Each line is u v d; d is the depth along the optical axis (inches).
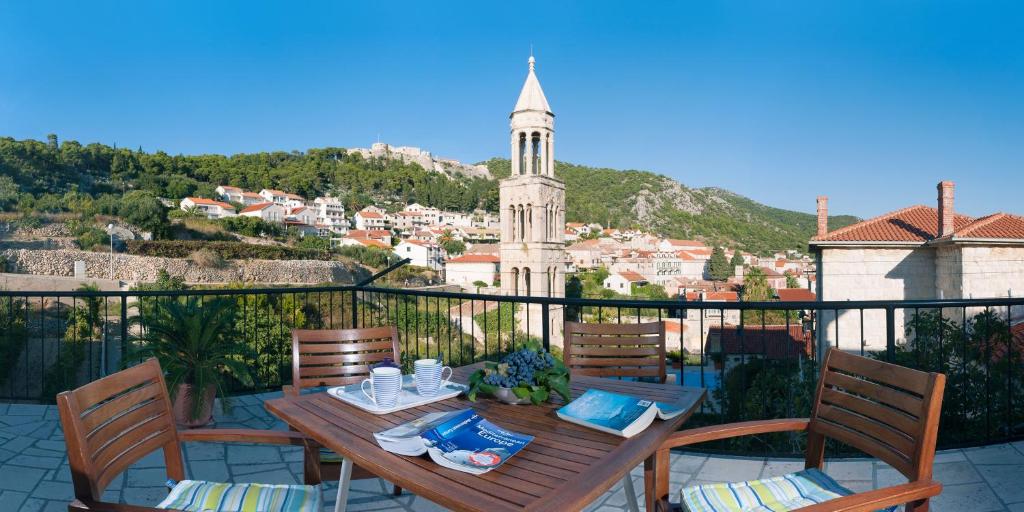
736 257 3636.8
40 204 1934.1
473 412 83.6
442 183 5649.6
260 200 3848.4
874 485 136.3
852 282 693.9
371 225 4306.1
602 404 88.0
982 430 231.6
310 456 93.8
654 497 87.9
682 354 148.8
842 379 87.4
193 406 181.0
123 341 203.6
